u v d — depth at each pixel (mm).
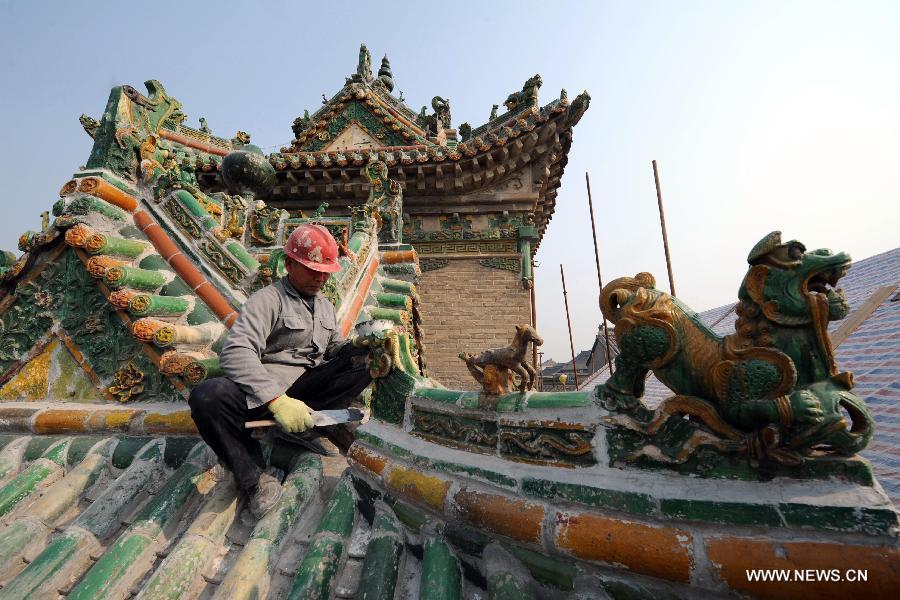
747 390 1395
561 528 1605
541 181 9602
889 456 2580
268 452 2852
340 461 3027
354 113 11695
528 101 9344
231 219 4133
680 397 1545
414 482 2107
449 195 9672
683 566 1394
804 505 1331
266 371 2457
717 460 1468
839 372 1364
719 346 1480
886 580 1187
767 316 1387
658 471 1553
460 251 9852
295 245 2693
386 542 2064
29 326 3689
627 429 1624
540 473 1768
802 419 1305
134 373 3334
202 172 9438
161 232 3971
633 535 1488
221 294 3662
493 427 1967
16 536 2400
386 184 7438
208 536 2230
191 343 3271
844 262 1318
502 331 9492
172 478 2627
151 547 2217
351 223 6438
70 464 2930
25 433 3172
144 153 4223
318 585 1888
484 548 1826
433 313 9625
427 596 1730
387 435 2467
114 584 2014
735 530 1394
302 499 2436
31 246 3754
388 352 2539
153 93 4586
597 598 1563
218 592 1905
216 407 2357
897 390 3363
